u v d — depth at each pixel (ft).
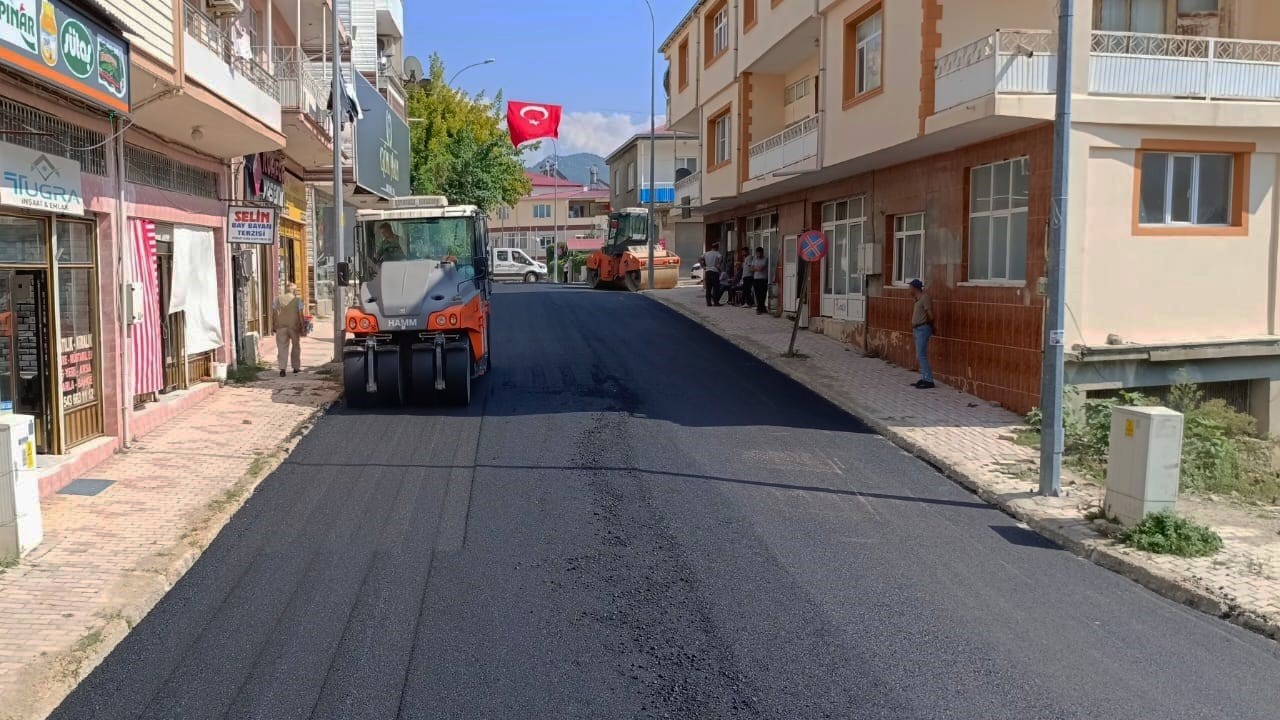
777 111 84.58
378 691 17.84
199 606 22.00
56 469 30.94
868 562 25.67
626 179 193.67
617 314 89.20
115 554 24.80
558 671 18.69
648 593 22.94
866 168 63.21
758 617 21.57
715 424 42.96
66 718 16.92
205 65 40.50
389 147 92.43
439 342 45.60
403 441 38.70
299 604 22.09
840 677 18.57
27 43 25.96
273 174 67.67
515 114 145.48
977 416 45.34
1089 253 45.37
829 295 73.72
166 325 44.80
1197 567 24.82
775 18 72.28
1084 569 25.67
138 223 39.55
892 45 53.11
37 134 28.37
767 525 28.71
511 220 271.28
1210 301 47.34
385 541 26.58
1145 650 20.20
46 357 32.48
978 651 19.93
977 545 27.55
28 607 21.26
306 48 87.10
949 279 54.03
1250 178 47.44
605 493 31.45
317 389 50.03
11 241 30.60
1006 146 48.47
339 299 57.26
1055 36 44.16
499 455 36.42
